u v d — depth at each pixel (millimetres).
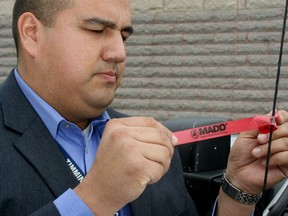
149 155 1385
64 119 1745
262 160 1932
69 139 1785
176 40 8336
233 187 1974
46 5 1701
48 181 1624
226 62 8062
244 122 1740
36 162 1638
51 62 1711
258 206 2113
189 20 8266
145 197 1863
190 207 2045
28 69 1780
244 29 7965
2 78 9125
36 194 1597
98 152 1433
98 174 1418
